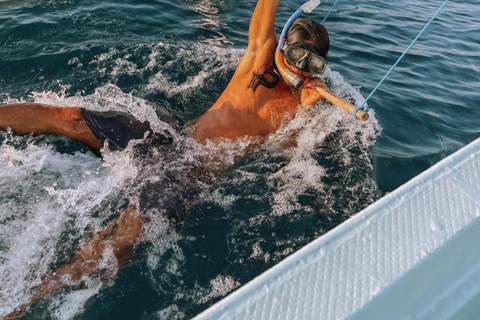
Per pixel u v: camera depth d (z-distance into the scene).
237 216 2.30
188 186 2.39
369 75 4.20
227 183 2.51
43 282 1.88
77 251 2.03
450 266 1.32
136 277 1.95
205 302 1.87
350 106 2.33
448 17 6.50
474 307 1.33
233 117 2.76
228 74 3.74
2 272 1.89
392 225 1.26
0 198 2.24
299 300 1.05
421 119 3.51
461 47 5.34
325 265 1.14
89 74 3.54
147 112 3.04
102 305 1.83
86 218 2.19
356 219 1.27
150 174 2.39
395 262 1.16
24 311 1.77
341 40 4.96
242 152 2.70
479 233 1.34
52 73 3.51
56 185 2.38
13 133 2.56
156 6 4.91
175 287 1.92
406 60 4.69
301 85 2.63
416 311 1.26
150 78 3.58
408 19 6.09
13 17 4.20
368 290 1.09
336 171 2.66
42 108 2.57
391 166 2.80
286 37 2.76
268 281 1.09
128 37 4.16
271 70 2.78
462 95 4.05
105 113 2.62
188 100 3.36
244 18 5.05
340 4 6.27
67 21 4.26
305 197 2.45
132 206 2.23
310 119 2.88
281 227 2.25
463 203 1.33
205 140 2.71
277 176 2.59
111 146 2.55
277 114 2.79
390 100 3.73
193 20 4.79
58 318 1.76
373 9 6.30
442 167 1.44
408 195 1.35
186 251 2.09
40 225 2.12
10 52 3.67
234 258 2.08
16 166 2.47
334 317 1.03
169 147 2.61
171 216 2.24
